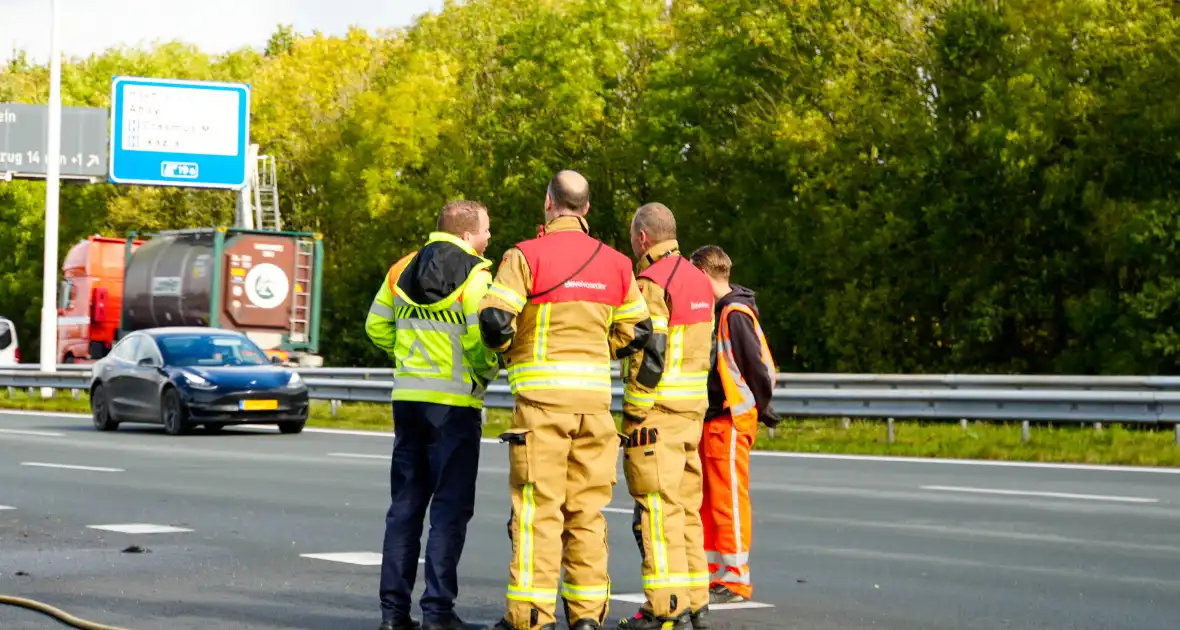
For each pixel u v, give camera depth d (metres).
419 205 96.19
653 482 12.86
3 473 28.44
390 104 96.62
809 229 74.06
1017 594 15.34
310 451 33.91
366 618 13.94
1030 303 66.38
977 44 66.75
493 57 102.12
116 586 15.72
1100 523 20.86
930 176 67.38
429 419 12.66
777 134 69.50
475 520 21.59
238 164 79.56
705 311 13.27
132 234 65.62
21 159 81.31
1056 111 60.25
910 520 21.27
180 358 40.12
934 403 35.38
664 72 81.06
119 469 29.28
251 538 19.61
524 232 88.44
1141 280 63.78
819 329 75.00
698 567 13.45
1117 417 33.47
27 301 117.00
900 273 69.75
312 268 61.44
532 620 12.04
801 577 16.44
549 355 12.02
